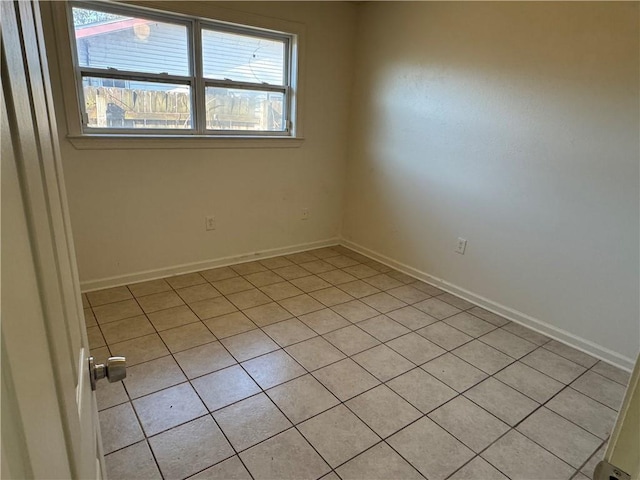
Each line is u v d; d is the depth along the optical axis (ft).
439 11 10.07
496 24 8.95
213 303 9.68
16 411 0.97
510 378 7.34
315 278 11.50
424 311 9.79
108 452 5.36
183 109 10.39
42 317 1.38
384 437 5.84
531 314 9.20
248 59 11.07
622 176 7.48
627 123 7.29
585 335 8.33
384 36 11.65
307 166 12.91
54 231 1.92
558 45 7.99
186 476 5.08
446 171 10.60
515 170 9.08
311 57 11.90
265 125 11.91
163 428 5.80
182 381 6.82
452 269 10.84
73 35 8.55
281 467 5.27
